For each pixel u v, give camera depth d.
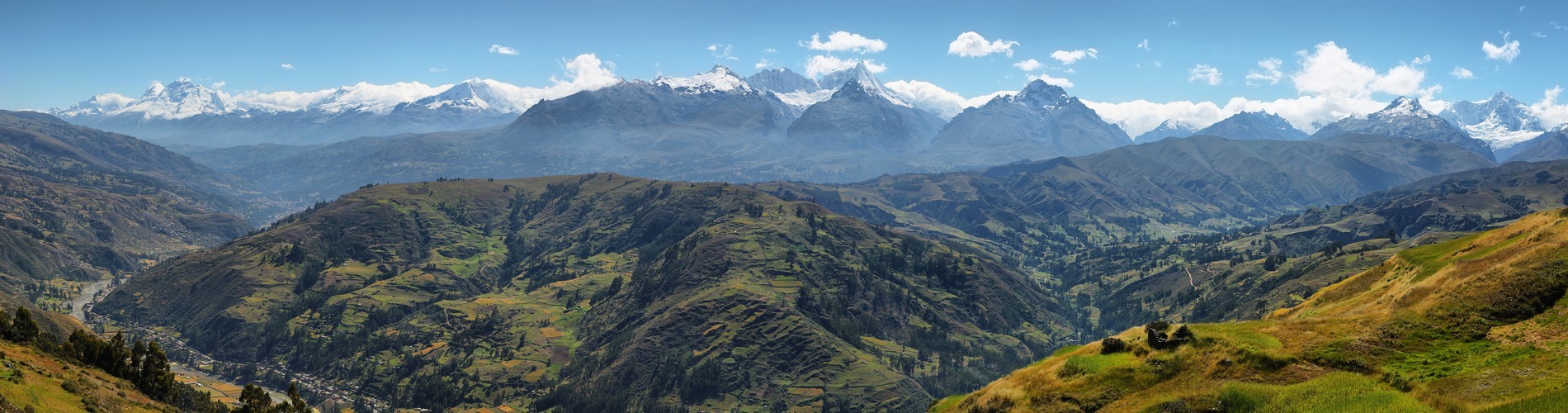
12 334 107.38
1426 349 74.88
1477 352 71.50
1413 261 114.19
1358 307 102.44
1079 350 92.81
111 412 85.94
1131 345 87.19
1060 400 79.94
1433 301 82.81
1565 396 58.47
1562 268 78.06
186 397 141.12
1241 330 85.81
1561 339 68.56
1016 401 82.81
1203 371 78.12
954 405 91.50
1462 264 92.38
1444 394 66.12
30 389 79.44
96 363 114.44
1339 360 75.25
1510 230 107.88
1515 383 63.81
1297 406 68.44
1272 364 76.31
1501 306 76.94
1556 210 103.19
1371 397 67.12
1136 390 78.25
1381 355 75.12
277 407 116.38
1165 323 87.69
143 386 118.19
